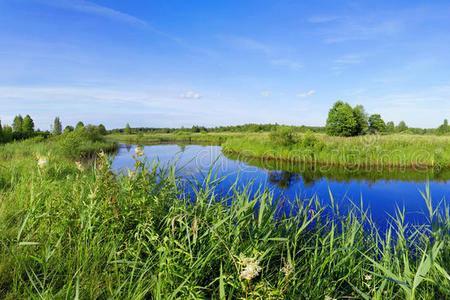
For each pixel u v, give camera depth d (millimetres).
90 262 2754
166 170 4227
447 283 2840
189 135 74250
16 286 2396
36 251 2934
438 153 20562
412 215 8266
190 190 4246
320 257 3279
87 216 3264
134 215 3236
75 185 4270
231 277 2443
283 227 3723
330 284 3037
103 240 3133
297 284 2771
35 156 5324
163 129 107188
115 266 2611
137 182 3488
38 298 2186
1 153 15797
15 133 37531
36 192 4305
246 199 3430
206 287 2455
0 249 2945
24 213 3852
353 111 42344
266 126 68062
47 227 3271
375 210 8992
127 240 3074
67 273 2613
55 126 59531
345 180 15125
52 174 6637
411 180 15188
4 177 6695
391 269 3238
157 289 2285
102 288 2449
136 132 98062
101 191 3502
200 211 3373
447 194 11641
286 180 14578
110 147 35375
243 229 3199
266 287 2398
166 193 3656
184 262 2639
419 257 3570
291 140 26469
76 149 21438
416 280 2305
